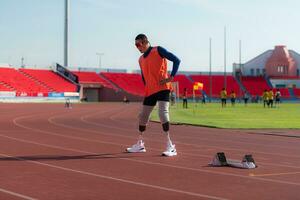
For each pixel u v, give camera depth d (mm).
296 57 110812
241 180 8102
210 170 9125
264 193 7055
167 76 11336
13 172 8617
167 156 11125
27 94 65438
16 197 6609
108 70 93688
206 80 99438
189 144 14117
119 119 27000
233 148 13281
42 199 6504
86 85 79688
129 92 81438
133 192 7012
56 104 57938
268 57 108688
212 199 6613
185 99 51469
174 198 6641
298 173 8969
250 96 88938
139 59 11555
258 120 28359
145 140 15016
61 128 19141
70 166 9383
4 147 12383
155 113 33812
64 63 80500
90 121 24500
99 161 10133
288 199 6672
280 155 11875
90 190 7121
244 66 110500
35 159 10266
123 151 11922
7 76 71500
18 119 25172
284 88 102750
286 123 25656
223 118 30156
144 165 9664
